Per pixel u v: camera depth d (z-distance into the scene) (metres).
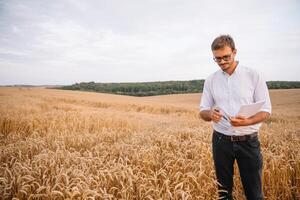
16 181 3.58
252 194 3.45
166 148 5.48
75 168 4.02
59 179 3.44
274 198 4.36
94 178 3.74
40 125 10.30
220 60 3.14
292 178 4.75
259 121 3.12
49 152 4.83
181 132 7.32
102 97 44.62
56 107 21.64
